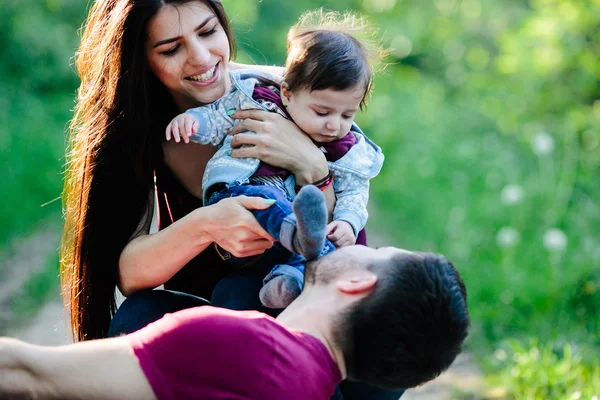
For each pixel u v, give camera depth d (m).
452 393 5.37
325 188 3.12
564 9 10.52
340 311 2.40
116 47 3.13
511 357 5.87
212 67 3.13
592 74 10.84
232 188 2.99
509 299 6.81
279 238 2.69
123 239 3.32
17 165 11.80
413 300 2.36
